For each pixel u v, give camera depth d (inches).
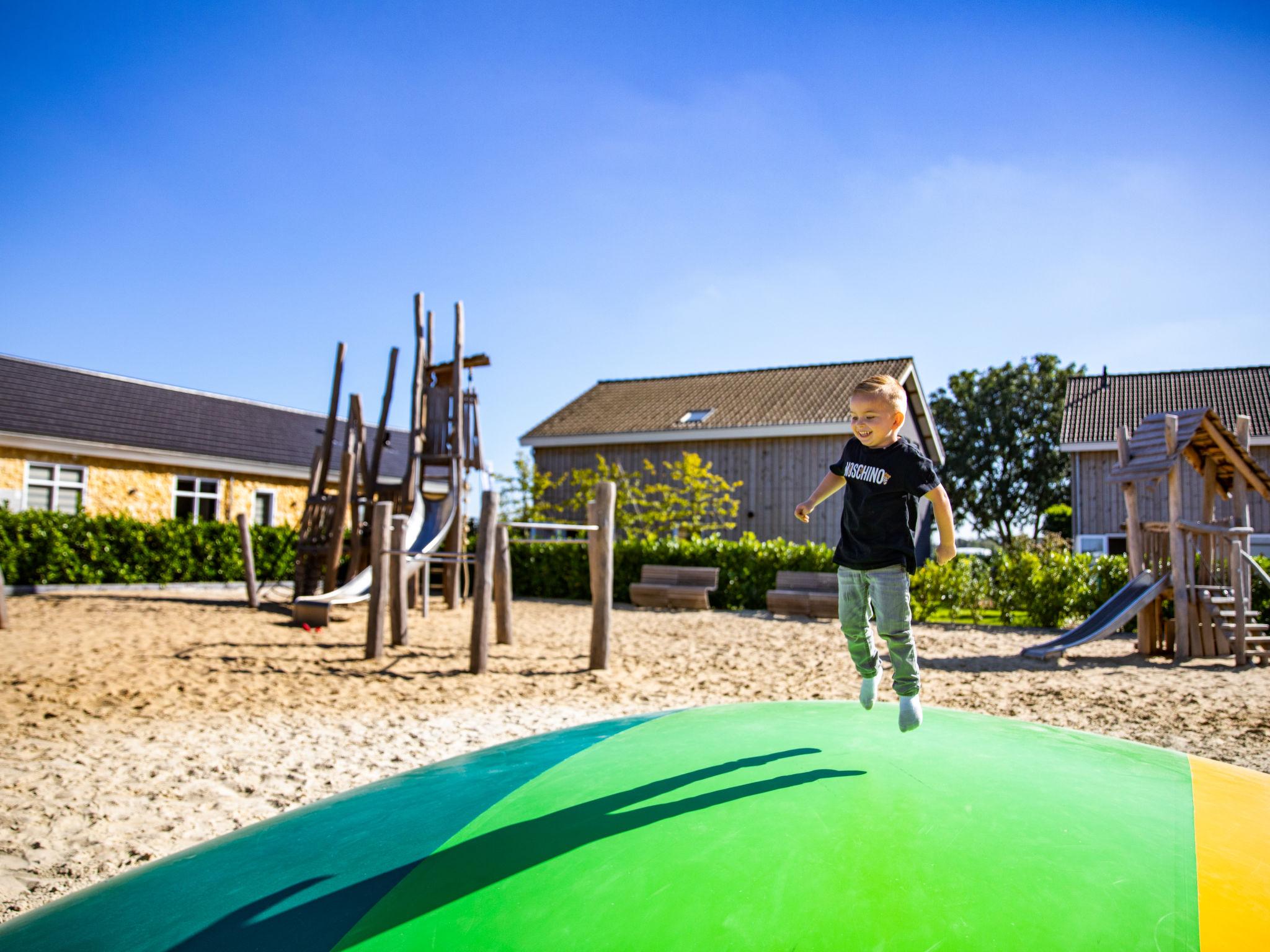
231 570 860.6
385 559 399.9
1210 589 406.0
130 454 877.8
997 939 51.9
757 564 682.2
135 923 67.9
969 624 570.3
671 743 94.0
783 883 58.1
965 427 1883.6
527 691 326.6
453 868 66.8
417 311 621.9
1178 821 68.6
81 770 215.5
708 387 1077.8
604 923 56.1
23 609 590.6
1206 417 404.5
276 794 200.1
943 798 71.2
